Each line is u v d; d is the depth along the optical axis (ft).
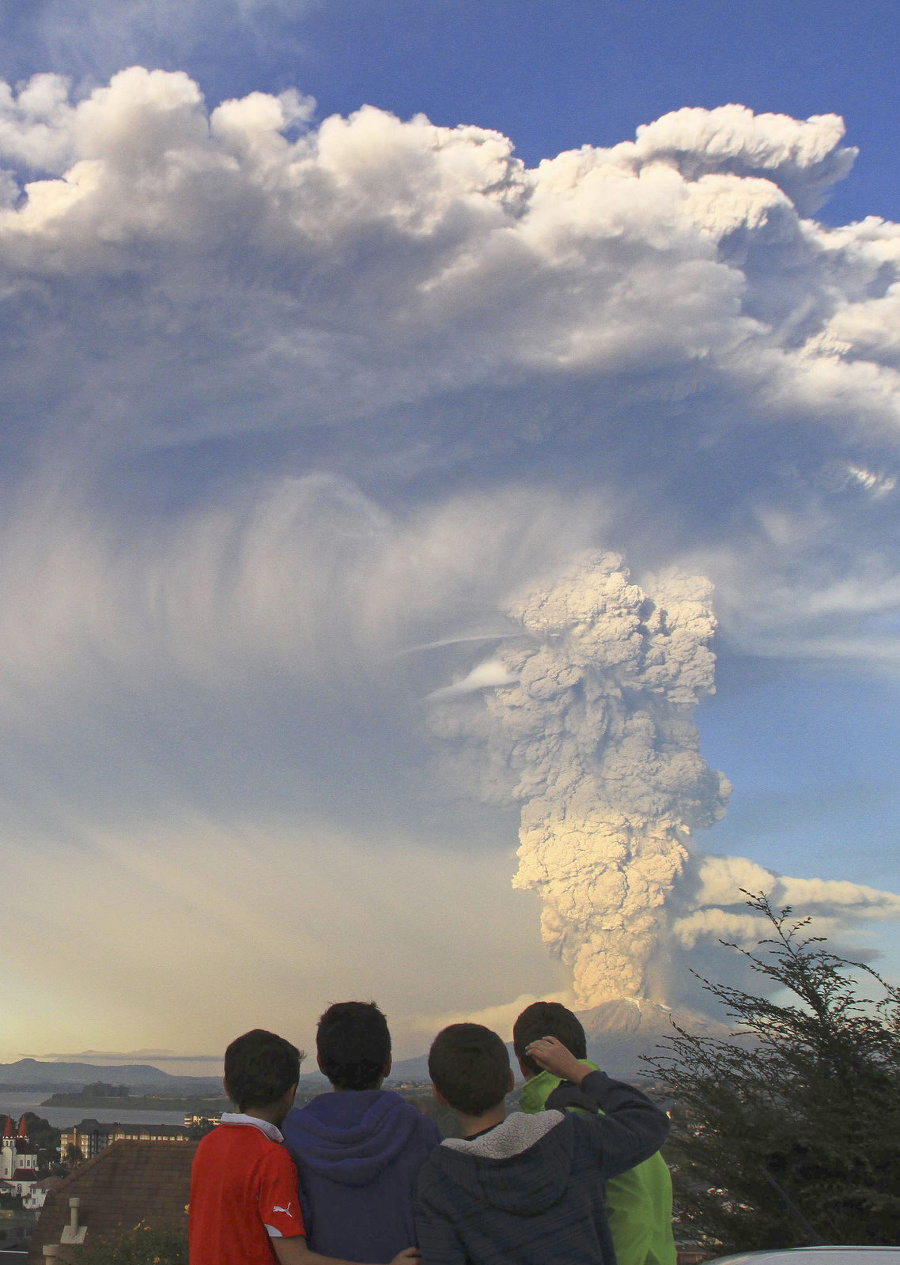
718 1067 19.24
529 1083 9.40
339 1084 9.18
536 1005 9.67
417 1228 7.73
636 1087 8.79
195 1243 8.75
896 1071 17.93
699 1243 17.76
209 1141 9.09
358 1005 9.42
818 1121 17.37
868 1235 16.56
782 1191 16.83
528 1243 7.39
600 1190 7.80
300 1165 8.59
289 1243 8.27
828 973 19.57
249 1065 9.22
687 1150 18.10
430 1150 8.61
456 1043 8.23
